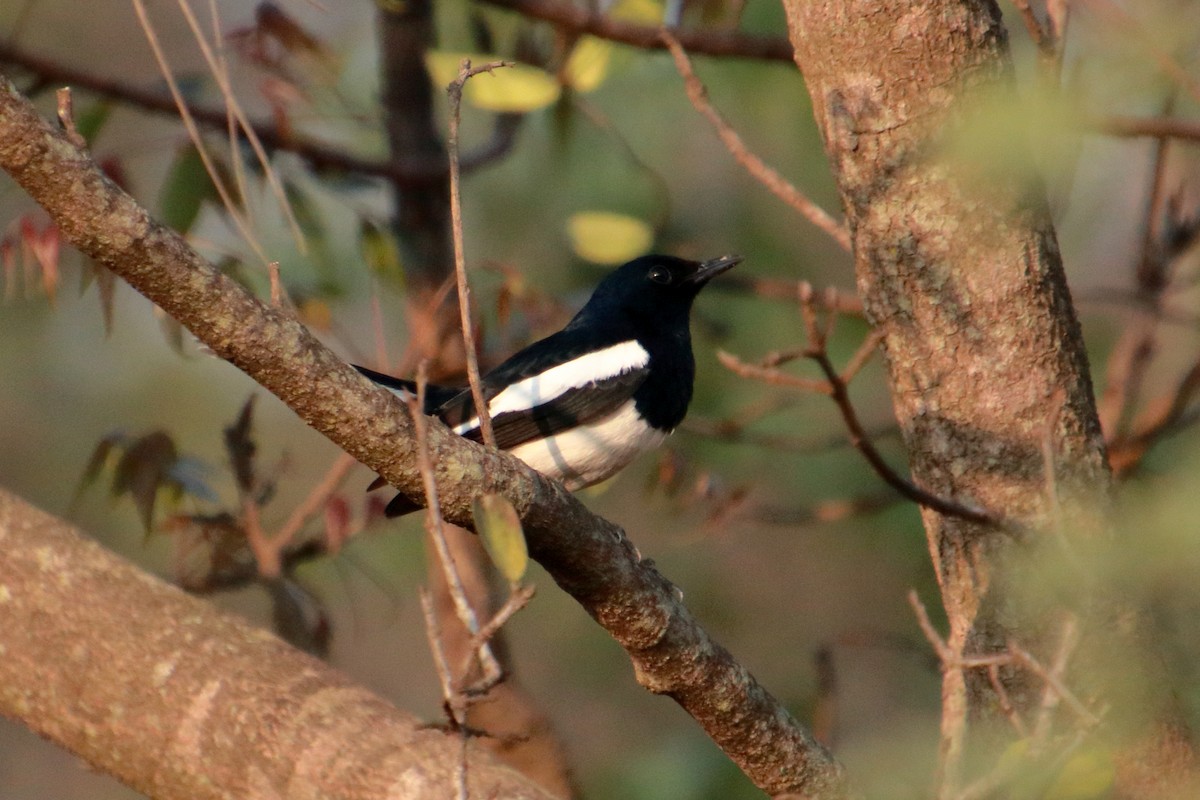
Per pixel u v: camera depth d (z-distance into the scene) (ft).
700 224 47.67
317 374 18.44
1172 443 35.88
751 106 45.47
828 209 46.88
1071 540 21.61
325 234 37.65
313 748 20.35
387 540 46.01
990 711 22.67
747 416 38.55
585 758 47.70
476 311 37.01
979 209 23.27
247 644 21.94
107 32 60.95
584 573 20.81
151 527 33.40
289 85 36.17
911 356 23.85
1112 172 40.22
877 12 23.47
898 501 39.32
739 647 47.78
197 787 20.77
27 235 31.86
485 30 40.78
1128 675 21.66
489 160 40.83
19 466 58.34
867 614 47.67
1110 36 21.35
